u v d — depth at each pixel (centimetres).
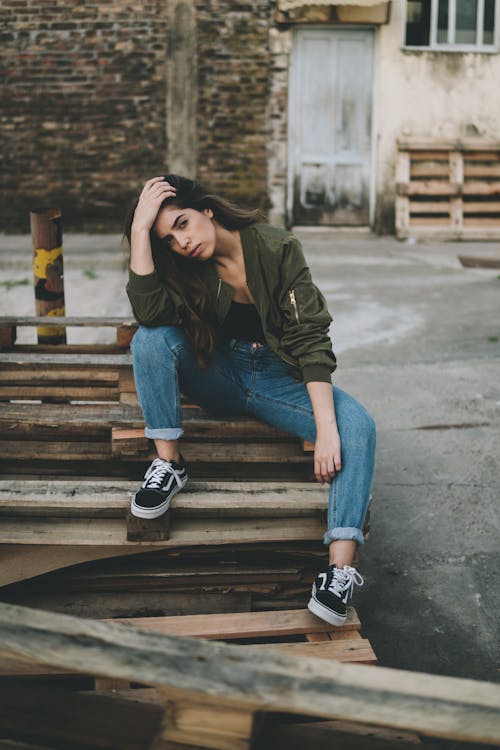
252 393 263
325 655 224
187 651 136
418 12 994
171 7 981
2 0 983
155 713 158
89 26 990
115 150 1030
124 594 262
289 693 132
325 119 1027
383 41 991
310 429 257
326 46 1002
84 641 138
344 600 232
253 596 263
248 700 133
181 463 258
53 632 139
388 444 424
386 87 1005
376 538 339
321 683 131
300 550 261
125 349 379
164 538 249
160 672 136
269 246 242
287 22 977
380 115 1016
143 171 1038
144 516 242
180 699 142
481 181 1029
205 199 241
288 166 1044
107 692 213
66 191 1044
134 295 247
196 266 247
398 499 369
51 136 1026
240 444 278
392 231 1045
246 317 258
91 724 155
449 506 363
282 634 236
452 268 847
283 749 157
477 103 1018
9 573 256
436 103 1015
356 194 1051
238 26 986
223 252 246
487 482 384
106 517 261
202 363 254
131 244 243
